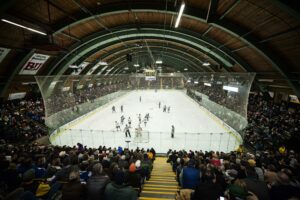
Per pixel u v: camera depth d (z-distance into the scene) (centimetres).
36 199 310
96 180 316
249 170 529
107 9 1756
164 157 1511
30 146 1210
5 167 603
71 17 1714
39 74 2448
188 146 1723
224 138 1884
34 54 2045
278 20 1385
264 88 2677
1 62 1841
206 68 4097
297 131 1494
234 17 1641
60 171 529
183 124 2436
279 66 1811
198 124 2441
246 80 1873
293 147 1312
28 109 2334
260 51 1791
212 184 337
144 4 1731
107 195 280
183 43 3102
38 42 914
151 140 1855
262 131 1705
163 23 2383
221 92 2855
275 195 351
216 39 2352
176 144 1759
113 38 2631
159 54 4997
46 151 1079
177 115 2914
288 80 1836
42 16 1634
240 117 1872
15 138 1625
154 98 4666
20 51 1892
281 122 1816
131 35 2645
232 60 2653
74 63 2920
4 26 1507
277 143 1415
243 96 1902
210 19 1672
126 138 1914
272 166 543
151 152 1232
